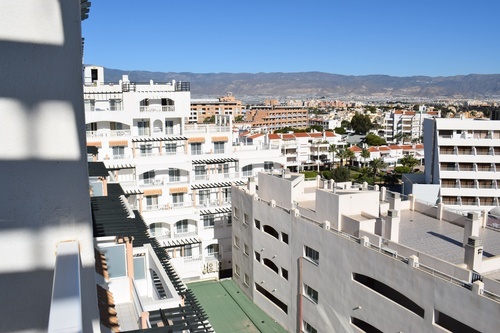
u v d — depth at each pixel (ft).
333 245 107.65
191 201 192.03
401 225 118.52
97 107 187.83
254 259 152.15
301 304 123.95
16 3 16.43
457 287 75.46
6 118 16.93
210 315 145.59
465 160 263.49
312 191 153.99
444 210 122.62
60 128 17.69
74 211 18.35
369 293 96.37
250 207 152.56
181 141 193.98
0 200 17.35
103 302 39.55
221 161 195.21
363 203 115.03
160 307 53.52
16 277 17.99
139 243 69.82
